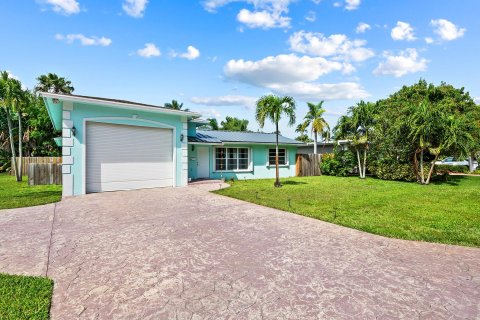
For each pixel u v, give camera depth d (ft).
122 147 34.68
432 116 43.88
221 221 19.33
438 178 53.16
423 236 15.96
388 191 36.55
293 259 12.35
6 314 7.75
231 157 53.78
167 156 39.01
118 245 14.01
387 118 53.26
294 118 40.29
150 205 24.95
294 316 7.88
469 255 13.03
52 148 85.97
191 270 11.04
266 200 28.22
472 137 47.14
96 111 32.19
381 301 8.77
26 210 22.57
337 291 9.41
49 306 8.29
